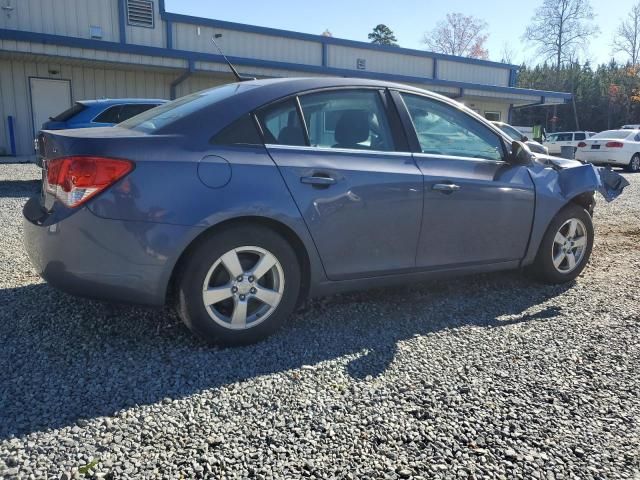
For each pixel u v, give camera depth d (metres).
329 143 3.29
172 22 17.30
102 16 16.25
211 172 2.86
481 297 4.01
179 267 2.89
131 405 2.40
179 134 2.89
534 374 2.79
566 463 2.09
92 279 2.75
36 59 14.62
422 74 23.19
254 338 3.06
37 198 3.22
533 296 4.05
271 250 3.03
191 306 2.88
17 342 3.01
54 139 2.87
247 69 16.94
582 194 4.39
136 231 2.71
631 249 5.62
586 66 63.31
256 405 2.44
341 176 3.20
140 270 2.75
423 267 3.60
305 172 3.10
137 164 2.73
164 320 3.37
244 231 2.95
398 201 3.38
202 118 2.98
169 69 16.08
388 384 2.66
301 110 3.23
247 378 2.68
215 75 17.17
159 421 2.28
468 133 3.87
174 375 2.69
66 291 2.84
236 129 3.01
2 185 9.11
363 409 2.43
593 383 2.70
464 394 2.58
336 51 20.75
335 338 3.21
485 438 2.23
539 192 4.02
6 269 4.37
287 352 3.00
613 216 7.71
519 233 3.97
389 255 3.43
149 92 16.98
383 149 3.45
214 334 2.95
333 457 2.09
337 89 3.39
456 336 3.27
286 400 2.49
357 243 3.29
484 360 2.94
